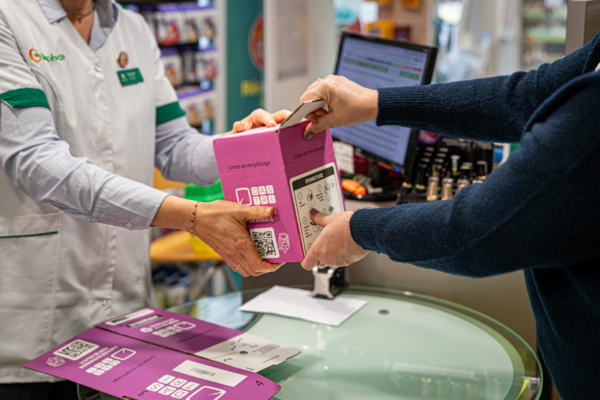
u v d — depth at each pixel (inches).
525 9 211.3
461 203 33.1
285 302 58.0
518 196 30.3
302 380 42.4
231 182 42.9
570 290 34.1
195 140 64.7
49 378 54.7
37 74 52.2
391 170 78.0
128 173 60.3
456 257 33.2
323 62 174.9
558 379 37.4
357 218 38.7
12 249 54.3
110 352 45.3
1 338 54.6
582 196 29.0
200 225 44.4
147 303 65.3
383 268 64.7
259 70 170.9
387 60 71.7
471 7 183.2
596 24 53.5
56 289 55.9
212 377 40.8
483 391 40.8
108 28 59.1
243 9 158.6
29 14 52.4
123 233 60.2
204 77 141.0
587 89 28.9
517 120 41.4
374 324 52.9
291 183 41.1
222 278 143.2
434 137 69.1
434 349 47.8
